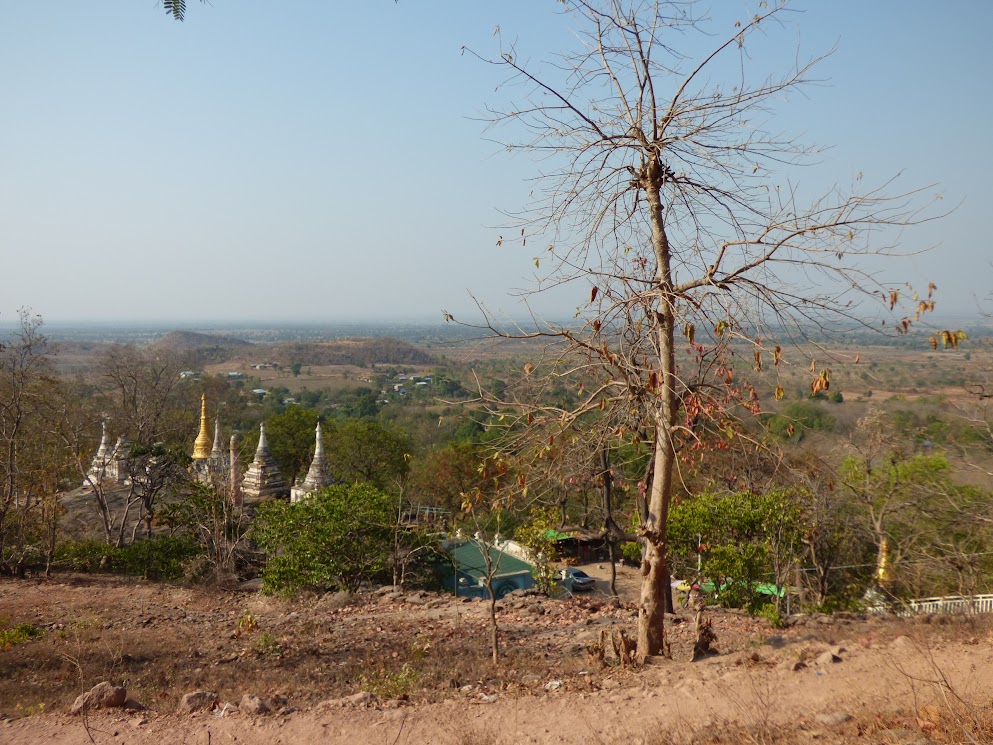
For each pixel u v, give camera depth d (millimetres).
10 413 23984
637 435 8508
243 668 11008
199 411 47938
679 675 8125
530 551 19984
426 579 20078
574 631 12852
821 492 15188
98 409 40000
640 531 8727
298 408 42562
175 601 18312
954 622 9602
